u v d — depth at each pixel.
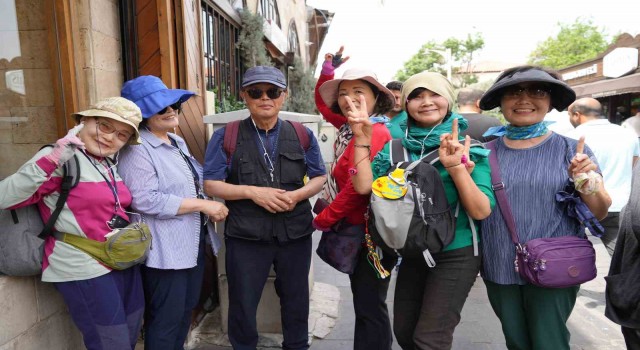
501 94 2.06
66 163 1.83
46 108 2.66
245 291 2.54
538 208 1.93
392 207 1.83
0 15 2.55
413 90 2.03
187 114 3.27
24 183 1.68
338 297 3.87
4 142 2.58
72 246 1.88
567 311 1.94
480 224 2.05
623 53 10.35
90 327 1.94
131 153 2.14
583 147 1.84
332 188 2.54
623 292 1.96
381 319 2.35
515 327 2.04
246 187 2.47
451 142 1.79
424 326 2.01
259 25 7.11
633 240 1.94
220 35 6.20
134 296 2.13
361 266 2.31
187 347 3.06
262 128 2.60
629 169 3.62
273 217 2.53
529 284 1.95
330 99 2.57
